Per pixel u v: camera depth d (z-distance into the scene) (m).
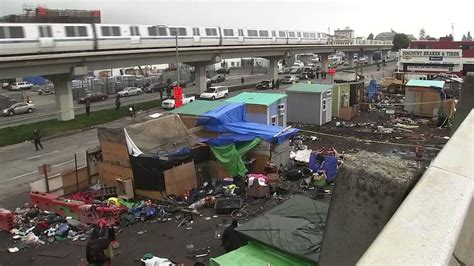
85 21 108.88
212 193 19.55
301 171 21.72
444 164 2.70
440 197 2.18
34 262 13.88
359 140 29.48
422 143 28.08
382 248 1.71
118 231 16.02
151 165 18.75
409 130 32.50
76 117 39.97
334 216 3.40
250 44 63.97
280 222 12.08
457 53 63.12
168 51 48.47
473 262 2.23
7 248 14.88
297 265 10.36
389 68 105.25
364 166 3.28
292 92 35.72
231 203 17.78
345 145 28.16
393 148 26.78
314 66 101.25
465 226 2.42
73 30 38.16
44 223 16.52
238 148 21.67
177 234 15.67
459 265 2.17
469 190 2.28
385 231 1.85
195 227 16.25
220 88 52.56
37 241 15.26
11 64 33.66
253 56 67.50
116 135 19.64
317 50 85.25
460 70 63.53
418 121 35.78
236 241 12.08
